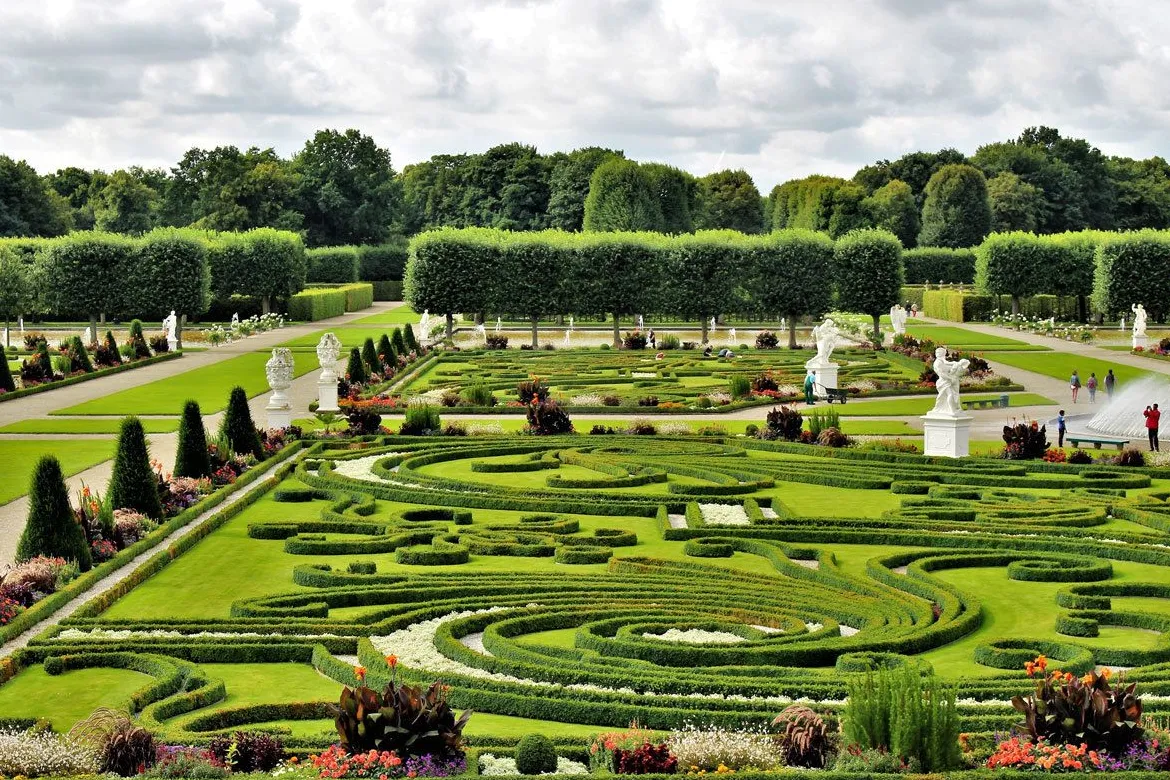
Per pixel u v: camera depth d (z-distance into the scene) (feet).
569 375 238.89
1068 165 604.08
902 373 246.06
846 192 540.11
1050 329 347.77
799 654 79.05
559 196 546.26
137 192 574.56
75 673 78.23
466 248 318.65
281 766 59.16
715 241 320.70
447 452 153.69
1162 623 87.45
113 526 106.11
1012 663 79.05
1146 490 133.49
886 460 148.25
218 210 539.70
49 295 304.09
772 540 112.27
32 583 91.15
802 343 329.52
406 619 87.30
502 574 99.60
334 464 146.41
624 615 88.28
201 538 114.01
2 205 478.18
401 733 56.85
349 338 333.42
